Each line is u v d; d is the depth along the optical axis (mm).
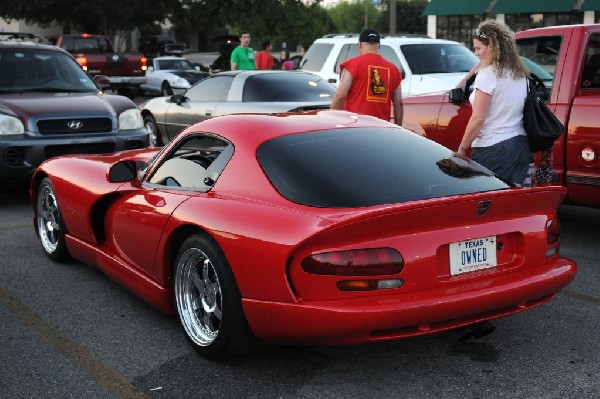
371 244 3277
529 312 4680
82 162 5484
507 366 3818
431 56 11766
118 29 35312
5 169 7828
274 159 3766
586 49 6293
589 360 3900
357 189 3553
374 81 7004
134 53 24906
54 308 4785
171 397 3496
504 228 3625
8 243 6480
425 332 3375
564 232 6941
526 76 5207
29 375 3756
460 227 3484
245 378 3691
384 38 12070
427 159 3938
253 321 3518
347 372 3746
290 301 3324
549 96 6461
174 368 3824
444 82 11086
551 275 3729
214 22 34812
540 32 6727
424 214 3311
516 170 5348
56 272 5586
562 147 6246
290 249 3279
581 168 6152
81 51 24875
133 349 4090
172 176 4363
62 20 35125
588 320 4535
